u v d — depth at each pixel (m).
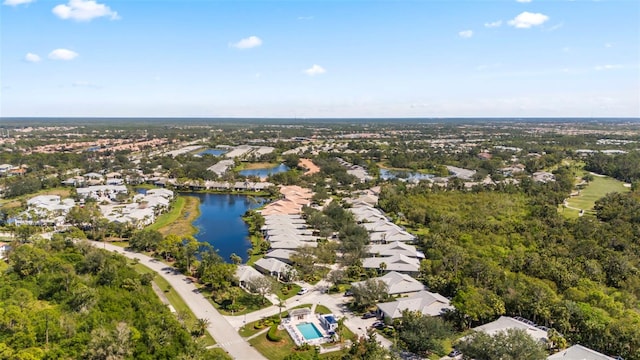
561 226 186.50
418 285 135.00
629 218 194.62
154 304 118.81
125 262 149.75
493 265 138.38
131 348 93.25
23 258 134.75
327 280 140.25
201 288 138.25
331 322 112.88
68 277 125.06
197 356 90.56
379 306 120.12
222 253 178.75
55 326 100.75
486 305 112.19
